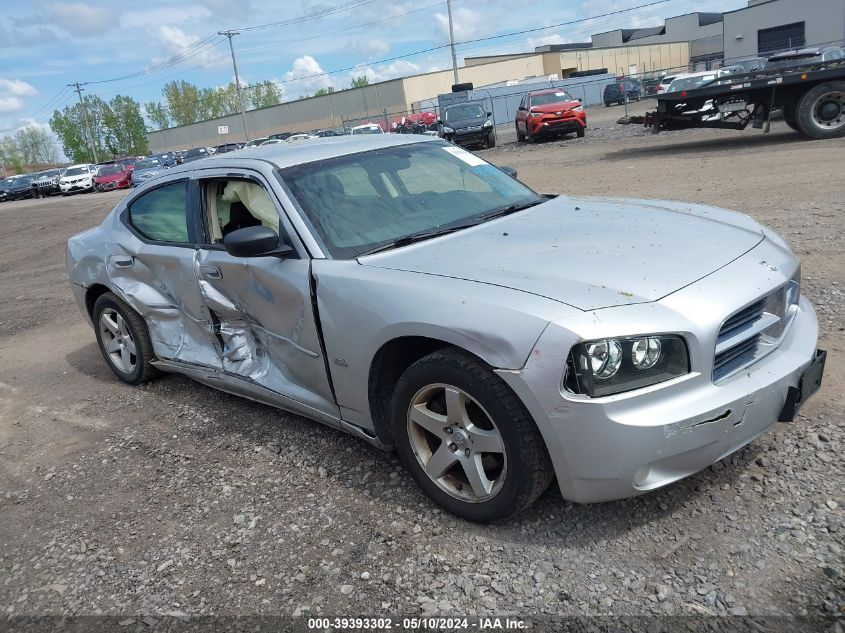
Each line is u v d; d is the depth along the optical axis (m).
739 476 2.97
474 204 3.82
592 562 2.62
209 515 3.34
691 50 79.88
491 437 2.73
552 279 2.72
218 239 4.09
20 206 32.00
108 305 5.06
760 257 2.97
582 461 2.48
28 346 7.03
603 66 73.88
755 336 2.76
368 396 3.19
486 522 2.89
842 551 2.48
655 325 2.45
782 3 47.72
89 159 92.44
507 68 70.06
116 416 4.76
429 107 50.00
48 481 3.97
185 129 81.25
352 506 3.21
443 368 2.77
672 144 17.06
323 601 2.64
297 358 3.55
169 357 4.69
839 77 13.27
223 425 4.33
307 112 68.06
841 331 4.27
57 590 2.96
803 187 8.92
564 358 2.42
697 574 2.48
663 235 3.14
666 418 2.42
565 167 15.45
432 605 2.53
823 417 3.32
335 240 3.37
